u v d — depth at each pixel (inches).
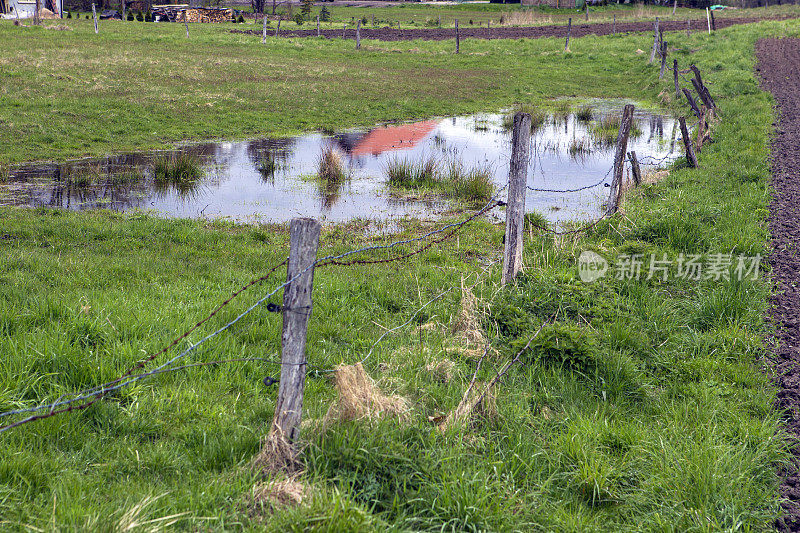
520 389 215.8
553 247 352.8
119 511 139.9
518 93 1133.7
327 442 167.2
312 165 639.8
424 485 158.4
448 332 257.9
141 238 394.9
